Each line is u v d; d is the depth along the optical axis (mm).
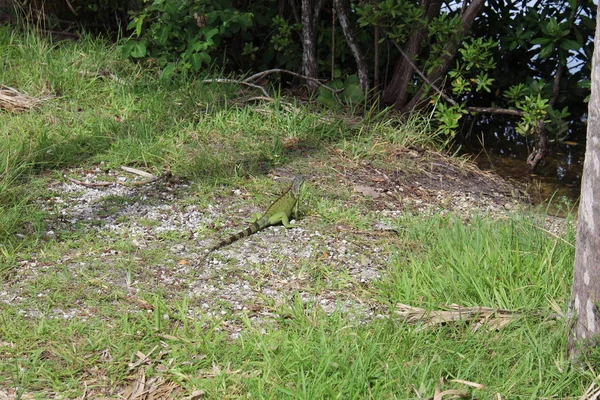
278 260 5668
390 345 4488
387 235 6137
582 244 4227
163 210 6289
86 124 7555
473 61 8273
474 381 4258
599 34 4043
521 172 8266
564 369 4293
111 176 6816
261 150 7461
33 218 5922
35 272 5254
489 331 4625
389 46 9242
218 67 9570
